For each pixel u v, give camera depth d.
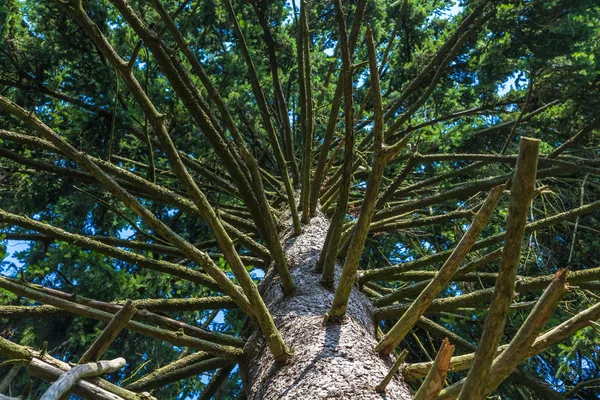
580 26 4.03
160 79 4.54
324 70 6.80
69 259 4.20
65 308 2.29
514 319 4.30
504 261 0.90
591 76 4.11
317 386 1.92
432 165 6.01
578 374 4.66
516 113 5.61
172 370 3.07
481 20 4.14
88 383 1.43
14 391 6.07
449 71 5.82
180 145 5.21
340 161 6.28
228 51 5.81
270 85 5.45
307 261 3.17
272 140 3.50
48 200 5.36
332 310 2.31
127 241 3.66
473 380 0.94
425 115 6.05
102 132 4.30
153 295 4.55
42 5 4.44
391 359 2.15
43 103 4.69
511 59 4.36
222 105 2.46
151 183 2.99
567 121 4.79
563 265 5.85
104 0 4.36
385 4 6.59
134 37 4.73
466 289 5.09
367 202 1.81
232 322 5.71
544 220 3.30
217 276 2.07
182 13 5.70
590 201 5.75
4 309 2.71
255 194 2.49
